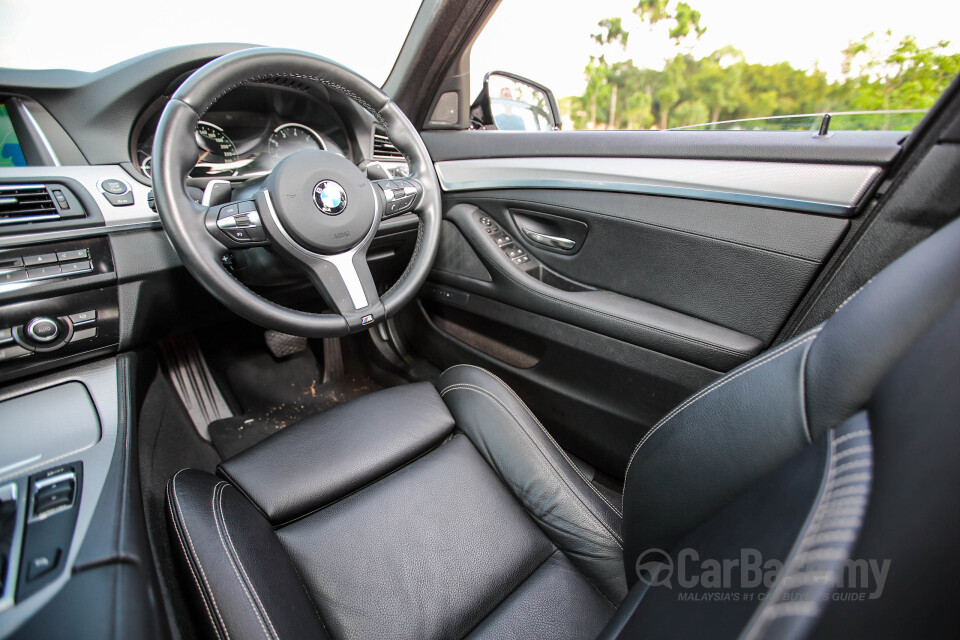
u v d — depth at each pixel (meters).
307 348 1.55
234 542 0.58
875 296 0.40
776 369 0.47
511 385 1.23
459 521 0.71
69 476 0.59
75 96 0.90
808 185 0.79
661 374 0.95
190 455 1.17
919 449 0.31
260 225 0.78
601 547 0.68
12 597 0.43
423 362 1.49
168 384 1.24
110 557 0.48
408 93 1.25
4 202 0.75
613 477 1.12
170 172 0.72
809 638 0.28
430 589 0.64
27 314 0.75
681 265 0.94
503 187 1.16
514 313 1.16
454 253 1.27
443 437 0.83
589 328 1.03
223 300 0.77
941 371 0.31
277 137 1.19
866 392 0.37
